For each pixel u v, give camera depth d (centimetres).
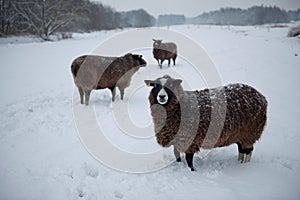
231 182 431
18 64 1526
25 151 541
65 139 603
